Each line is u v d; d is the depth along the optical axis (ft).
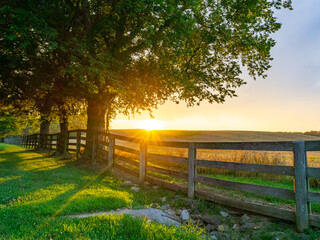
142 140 26.37
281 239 12.17
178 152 49.26
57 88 46.62
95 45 36.70
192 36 36.81
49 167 35.45
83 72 34.63
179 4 33.40
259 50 41.57
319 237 11.76
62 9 38.99
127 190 22.70
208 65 43.65
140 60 37.06
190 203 18.45
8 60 38.24
